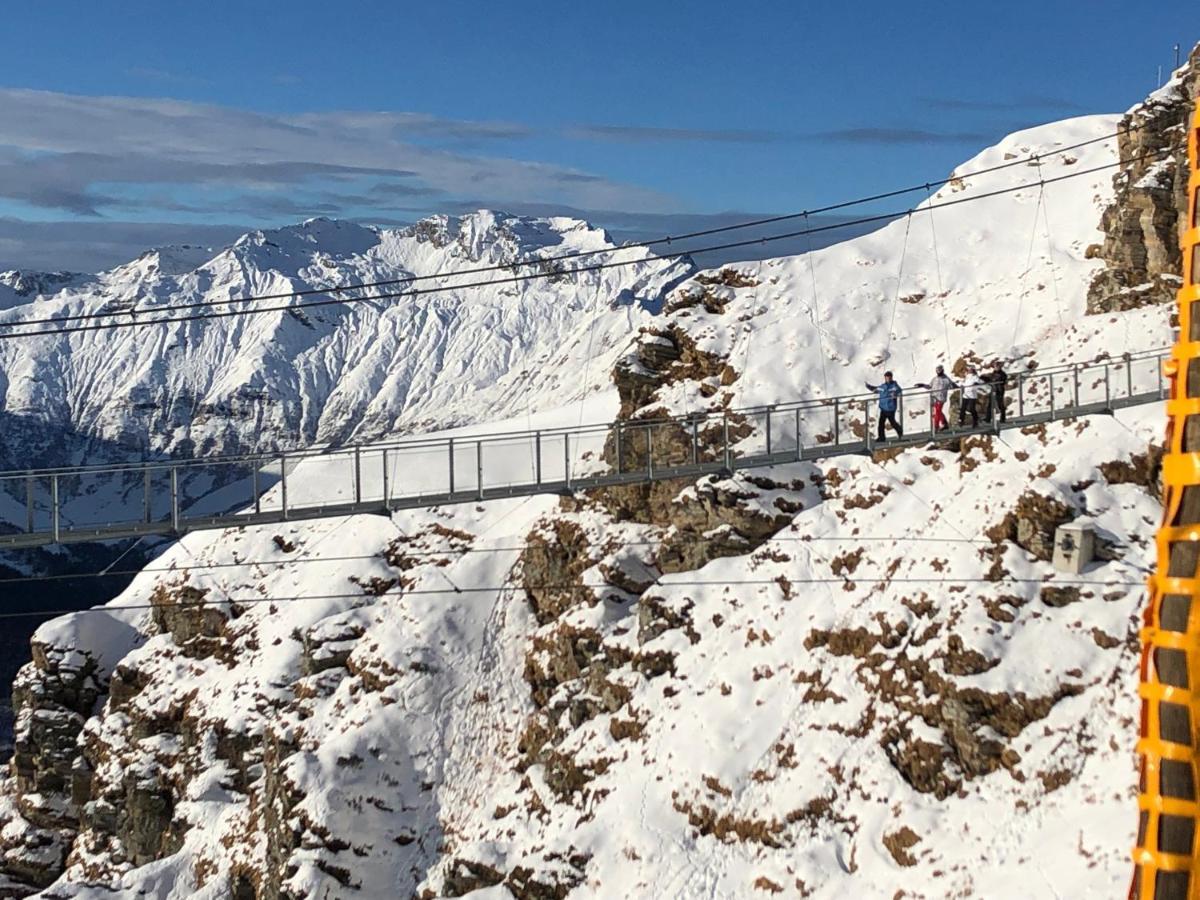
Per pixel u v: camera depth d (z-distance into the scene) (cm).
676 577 7106
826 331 8644
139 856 8481
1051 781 4816
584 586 7450
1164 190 7700
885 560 6297
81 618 10012
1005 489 6088
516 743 7062
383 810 6819
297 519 4594
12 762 9925
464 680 7481
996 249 9306
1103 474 5956
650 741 6259
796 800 5438
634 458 7988
